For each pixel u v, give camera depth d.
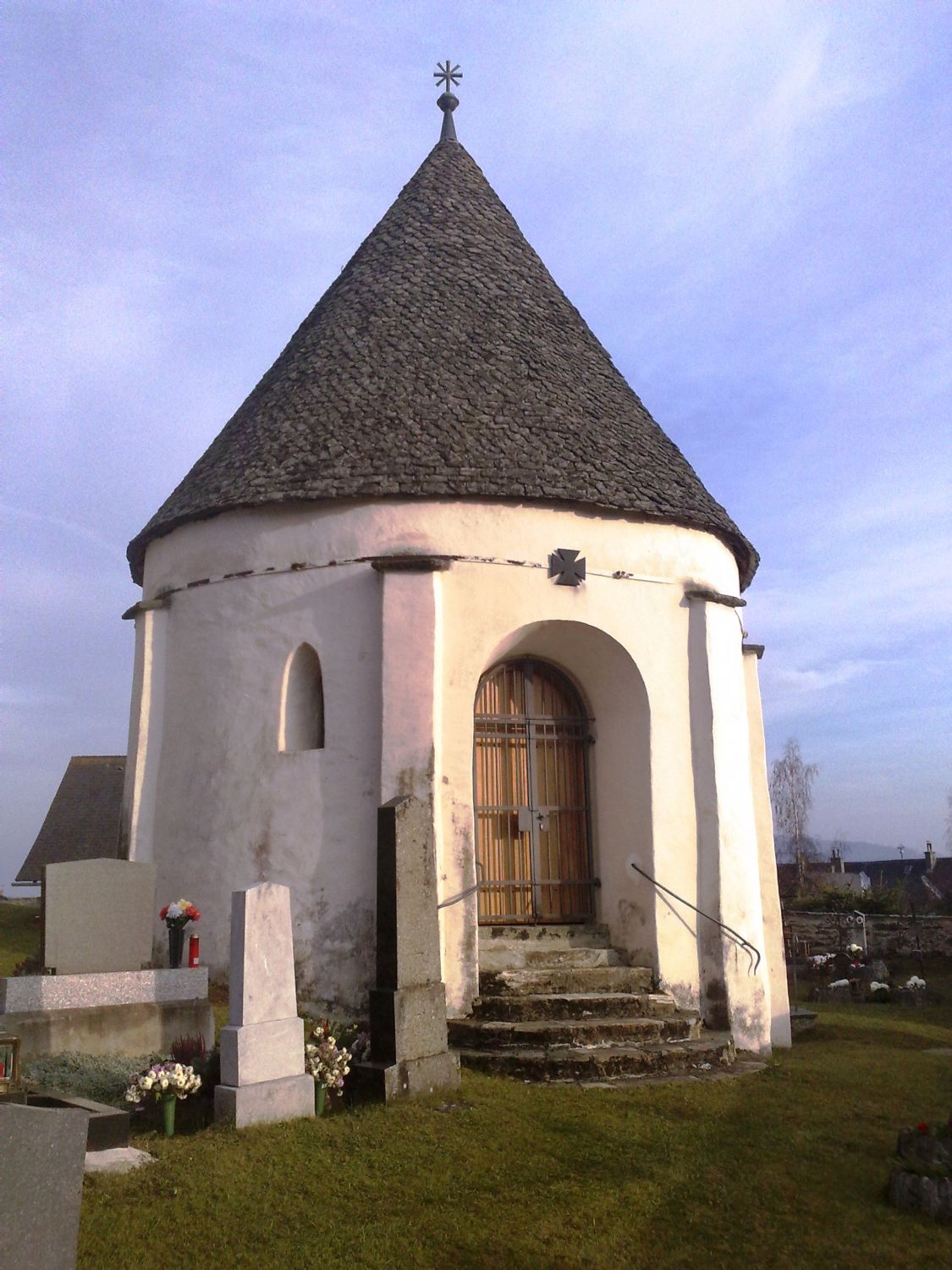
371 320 13.91
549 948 12.10
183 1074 8.05
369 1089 8.77
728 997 11.73
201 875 11.95
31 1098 7.90
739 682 13.19
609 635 12.23
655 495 12.73
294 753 11.71
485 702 12.87
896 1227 6.70
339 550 11.92
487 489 11.84
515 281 15.05
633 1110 8.74
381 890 9.38
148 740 12.91
